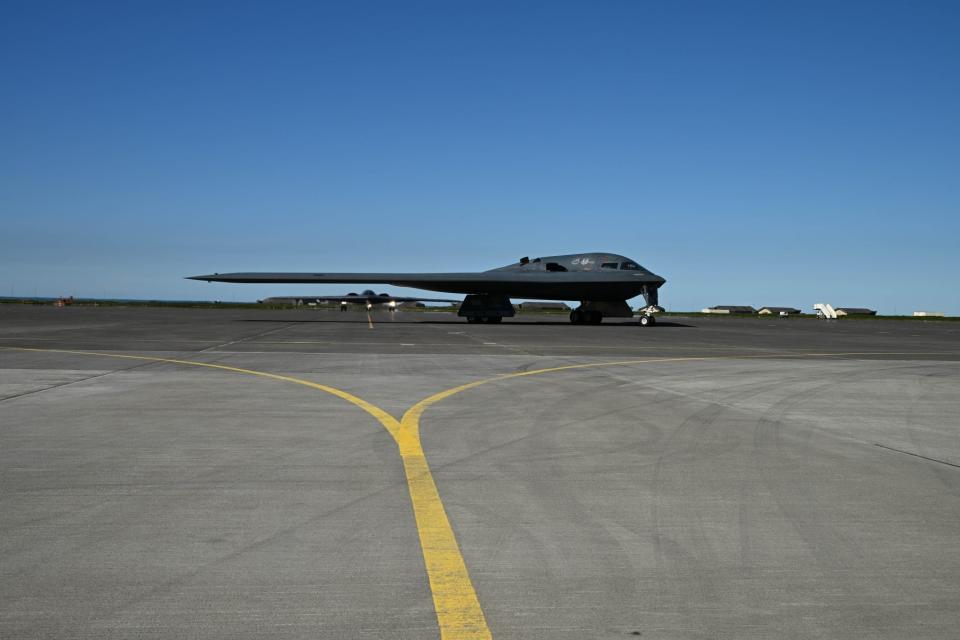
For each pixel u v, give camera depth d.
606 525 5.12
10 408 10.09
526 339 30.20
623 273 49.22
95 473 6.44
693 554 4.55
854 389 13.47
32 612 3.63
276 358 19.00
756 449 7.81
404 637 3.41
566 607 3.77
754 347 26.83
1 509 5.32
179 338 27.33
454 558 4.44
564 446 7.89
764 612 3.72
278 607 3.72
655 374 15.92
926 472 6.78
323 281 50.62
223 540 4.70
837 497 5.89
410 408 10.55
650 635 3.46
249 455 7.24
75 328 34.56
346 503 5.60
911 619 3.65
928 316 146.62
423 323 51.28
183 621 3.55
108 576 4.09
